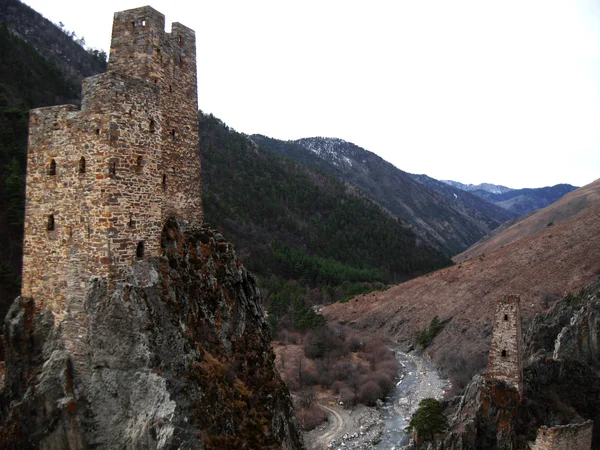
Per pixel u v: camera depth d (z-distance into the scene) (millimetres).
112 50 20750
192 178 22844
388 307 102312
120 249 16594
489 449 34750
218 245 22531
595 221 92000
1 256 55500
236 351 20125
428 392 62062
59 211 17328
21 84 93750
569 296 56594
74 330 16734
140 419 14984
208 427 15078
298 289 113250
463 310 84938
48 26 164000
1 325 46375
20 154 69562
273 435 18469
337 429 51719
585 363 41719
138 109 17344
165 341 16172
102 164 16344
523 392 37094
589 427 32812
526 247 97812
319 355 76188
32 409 15984
